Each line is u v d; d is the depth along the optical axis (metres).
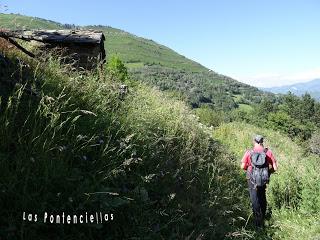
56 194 3.96
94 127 5.42
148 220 4.95
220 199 7.16
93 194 4.18
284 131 56.06
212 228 5.86
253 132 20.97
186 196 6.33
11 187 3.64
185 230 5.44
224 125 21.41
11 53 6.53
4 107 4.56
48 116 4.83
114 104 7.02
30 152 4.07
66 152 4.56
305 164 10.66
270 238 7.04
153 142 6.61
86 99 6.10
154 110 8.44
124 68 26.61
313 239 6.79
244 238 6.46
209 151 9.37
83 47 10.71
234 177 9.41
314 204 8.25
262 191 8.01
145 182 5.54
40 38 9.99
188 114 10.72
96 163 4.85
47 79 5.96
